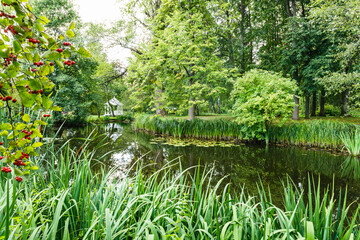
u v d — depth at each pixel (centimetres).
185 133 1190
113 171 240
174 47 972
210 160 728
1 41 96
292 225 182
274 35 1614
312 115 1725
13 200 115
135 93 1098
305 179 536
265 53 1441
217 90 1060
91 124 2273
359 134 738
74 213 164
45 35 104
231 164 679
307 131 889
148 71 1027
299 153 805
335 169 616
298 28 1207
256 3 1430
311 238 120
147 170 594
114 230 145
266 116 887
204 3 1229
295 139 921
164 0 1223
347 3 754
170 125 1243
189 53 1040
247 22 1550
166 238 134
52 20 1461
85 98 1809
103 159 723
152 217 162
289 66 1352
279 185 493
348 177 545
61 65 104
